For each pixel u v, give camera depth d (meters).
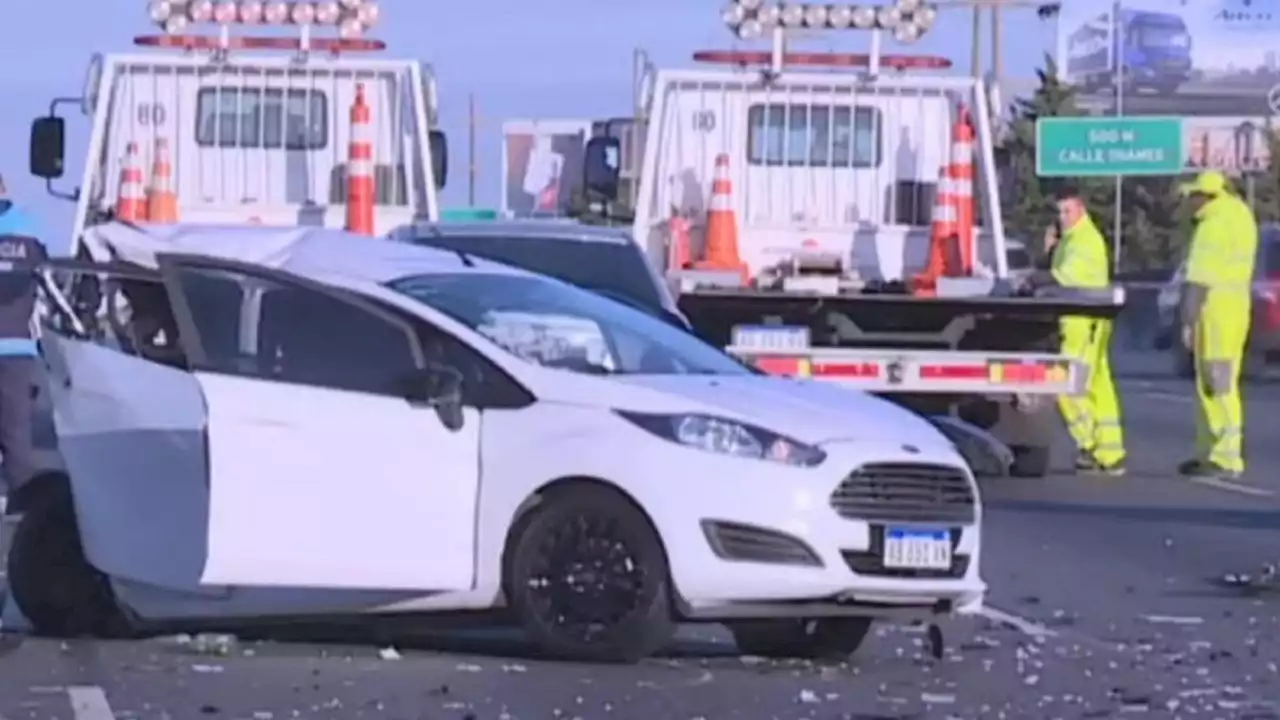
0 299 44.66
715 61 61.03
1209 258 61.62
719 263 59.44
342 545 31.58
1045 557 45.41
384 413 31.72
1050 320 57.47
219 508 31.30
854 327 56.72
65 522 34.06
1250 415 87.94
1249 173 196.62
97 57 60.44
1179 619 37.72
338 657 32.69
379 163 60.72
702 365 33.75
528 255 48.41
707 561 30.95
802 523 30.94
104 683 30.50
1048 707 29.95
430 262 34.56
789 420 31.58
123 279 33.03
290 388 31.69
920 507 31.55
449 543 31.64
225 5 60.69
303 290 32.09
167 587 32.09
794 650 33.81
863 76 61.00
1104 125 182.25
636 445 31.25
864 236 61.22
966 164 60.25
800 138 61.22
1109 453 63.19
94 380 32.47
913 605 31.69
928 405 58.50
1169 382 107.00
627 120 62.50
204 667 31.78
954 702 30.17
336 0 60.91
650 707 29.25
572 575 31.48
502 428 31.72
